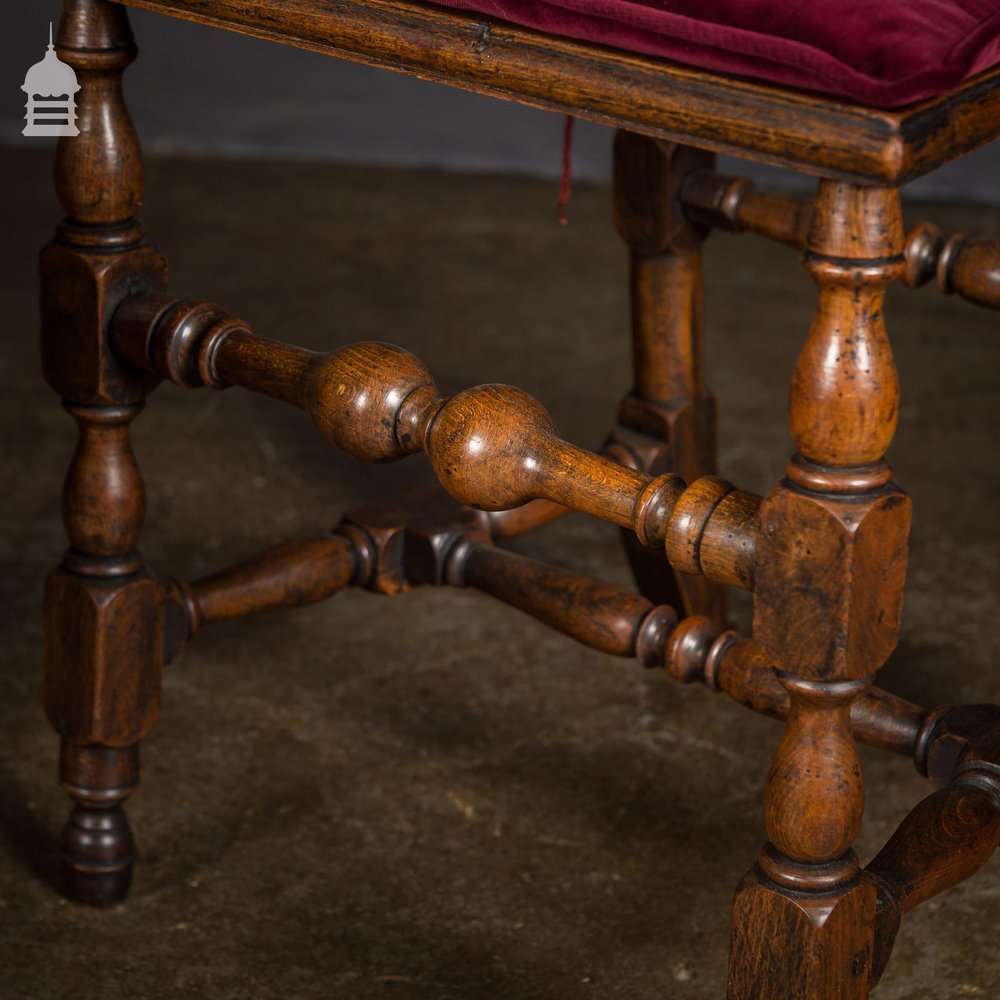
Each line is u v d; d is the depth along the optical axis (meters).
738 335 1.88
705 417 1.14
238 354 0.84
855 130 0.59
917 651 1.25
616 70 0.65
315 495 1.52
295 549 0.99
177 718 1.17
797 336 1.88
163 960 0.94
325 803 1.08
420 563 1.01
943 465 1.55
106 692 0.93
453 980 0.92
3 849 1.04
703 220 1.07
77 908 0.99
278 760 1.13
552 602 0.96
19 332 1.87
